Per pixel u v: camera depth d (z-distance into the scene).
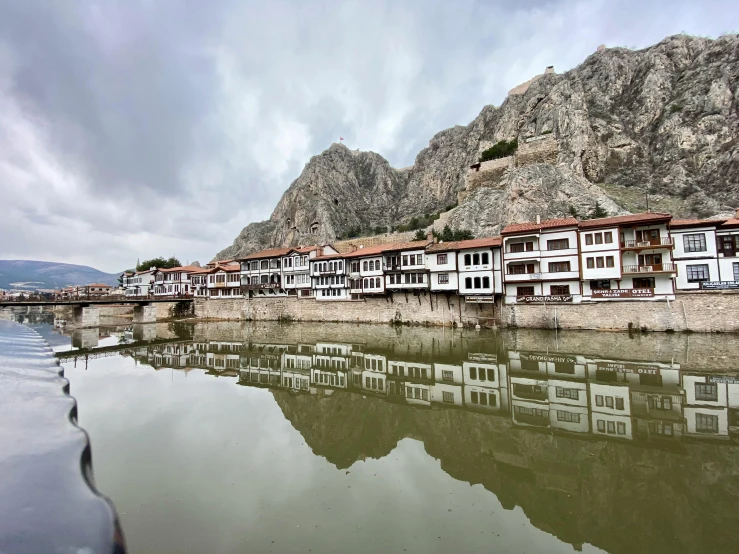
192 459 13.33
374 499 10.97
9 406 3.50
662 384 21.67
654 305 36.41
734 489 11.22
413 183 142.12
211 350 38.44
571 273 41.41
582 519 9.98
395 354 33.78
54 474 2.25
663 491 11.23
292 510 10.30
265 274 72.25
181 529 9.34
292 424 17.31
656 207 62.91
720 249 38.31
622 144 77.50
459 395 21.89
